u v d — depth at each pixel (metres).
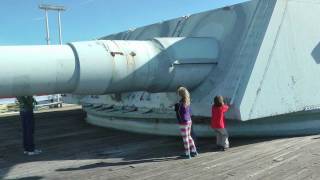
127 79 9.77
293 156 8.76
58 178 8.41
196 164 8.70
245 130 11.10
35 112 22.56
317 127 11.18
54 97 26.28
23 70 8.55
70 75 9.08
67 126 16.16
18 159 10.43
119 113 13.68
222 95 10.38
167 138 11.95
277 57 10.47
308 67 11.07
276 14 10.47
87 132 14.21
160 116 12.07
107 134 13.48
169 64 10.27
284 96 10.58
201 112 10.88
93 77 9.30
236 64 10.47
